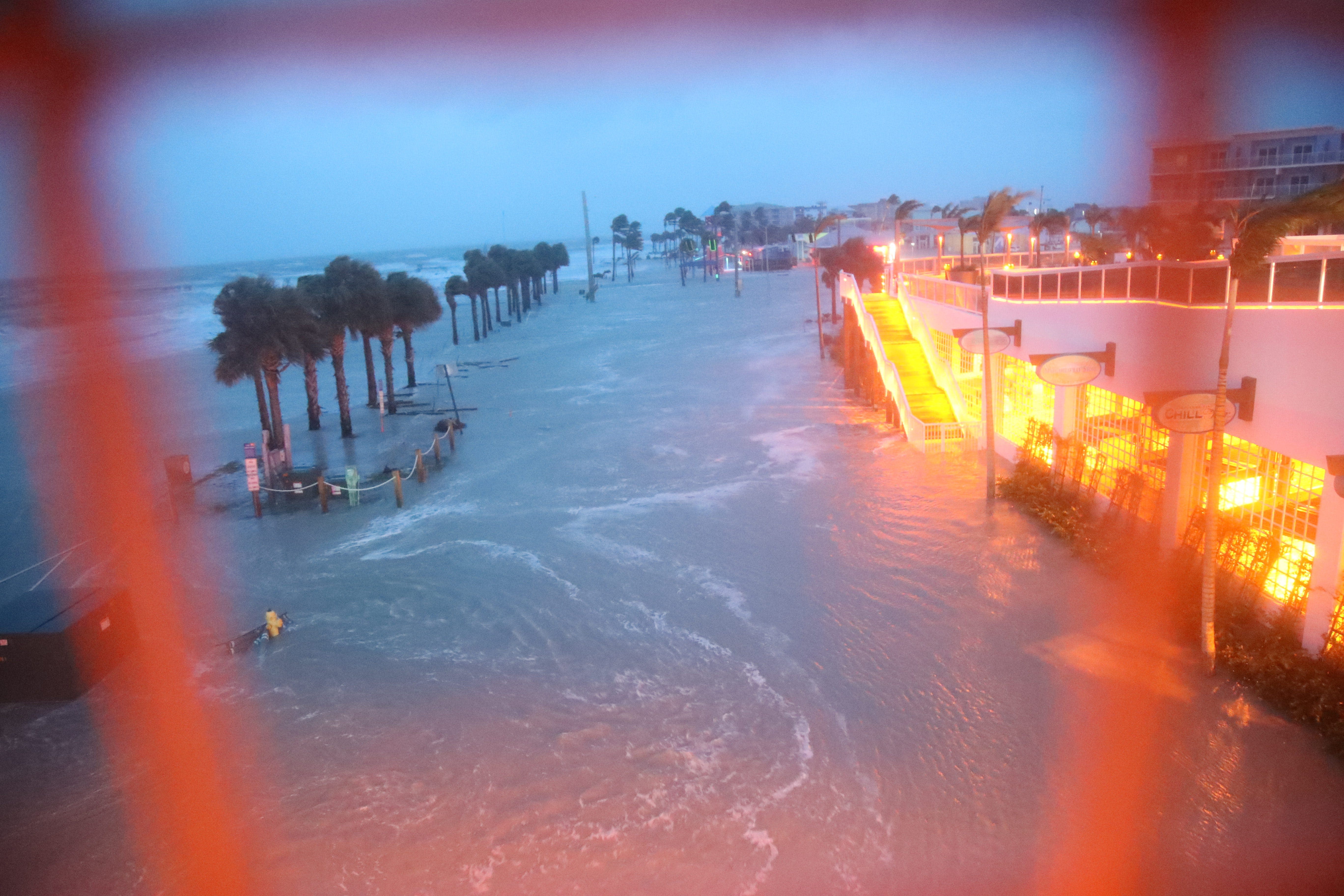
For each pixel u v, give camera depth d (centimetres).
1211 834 934
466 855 984
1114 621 1412
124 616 1542
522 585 1770
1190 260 2056
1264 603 1335
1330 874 867
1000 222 2172
